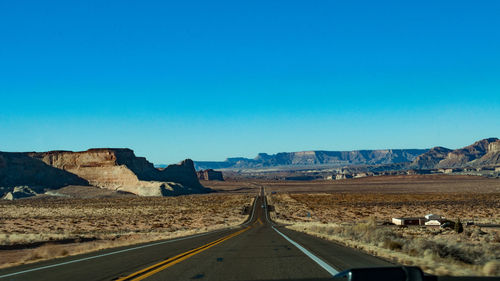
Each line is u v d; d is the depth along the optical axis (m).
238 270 11.79
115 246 25.53
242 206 153.00
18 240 35.91
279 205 159.50
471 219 89.31
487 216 98.75
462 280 9.05
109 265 13.70
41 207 153.50
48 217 107.56
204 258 15.23
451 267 12.01
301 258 14.67
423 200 171.88
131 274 11.34
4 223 86.06
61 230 66.25
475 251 15.71
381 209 129.12
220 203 171.12
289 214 121.00
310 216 111.06
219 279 10.20
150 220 93.38
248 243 23.45
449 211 115.00
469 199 171.88
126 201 188.75
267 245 21.56
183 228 70.75
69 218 102.56
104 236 45.62
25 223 85.56
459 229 52.44
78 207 150.25
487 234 45.75
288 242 23.91
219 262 13.85
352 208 136.50
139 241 30.12
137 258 15.80
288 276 10.46
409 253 16.03
